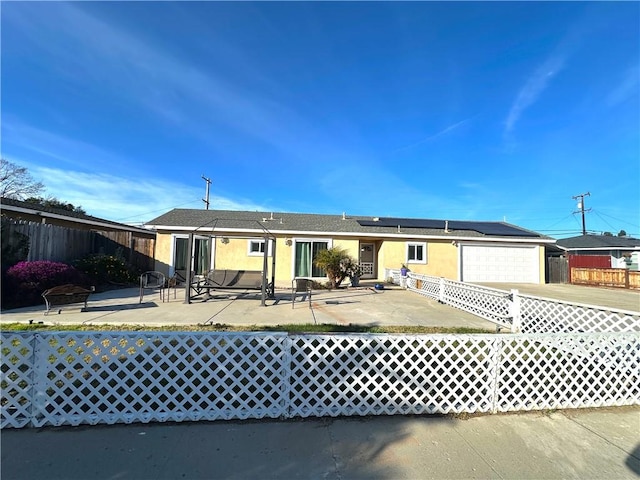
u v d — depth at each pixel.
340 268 13.74
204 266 14.77
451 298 9.51
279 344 3.17
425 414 3.21
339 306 9.02
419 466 2.36
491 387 3.31
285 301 9.77
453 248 17.17
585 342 3.53
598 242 26.59
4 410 2.80
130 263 13.95
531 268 17.95
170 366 3.09
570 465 2.40
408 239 16.67
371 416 3.14
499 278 17.61
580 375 3.49
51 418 2.84
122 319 6.57
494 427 2.97
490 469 2.33
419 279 12.22
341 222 17.84
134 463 2.33
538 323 6.42
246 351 4.21
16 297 7.73
